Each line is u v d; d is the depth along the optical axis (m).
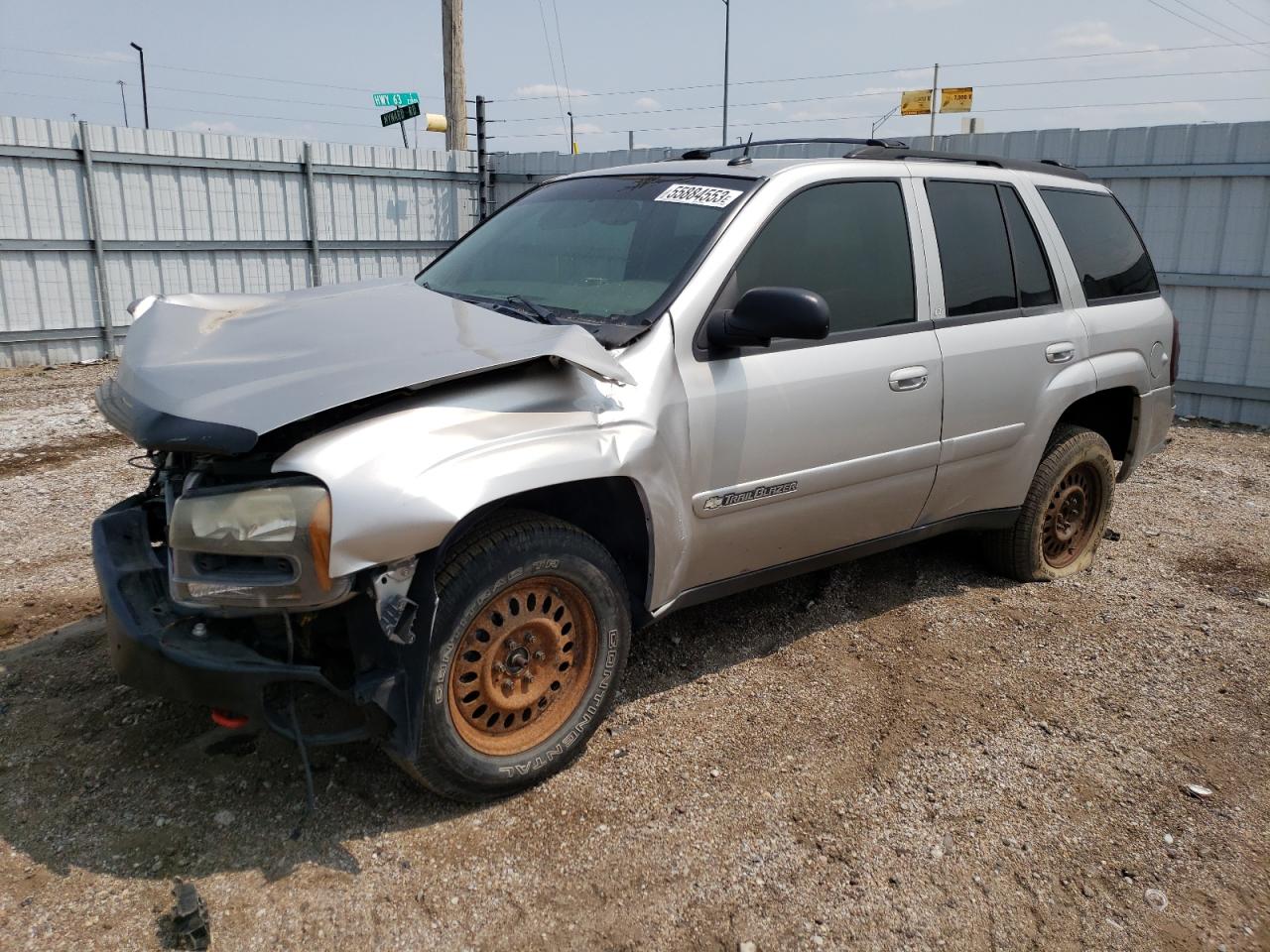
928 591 4.70
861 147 4.21
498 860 2.71
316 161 12.23
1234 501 6.55
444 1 13.86
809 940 2.50
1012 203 4.46
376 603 2.52
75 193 10.52
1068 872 2.81
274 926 2.43
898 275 3.87
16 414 7.98
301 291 3.82
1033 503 4.67
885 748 3.35
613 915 2.54
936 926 2.57
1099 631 4.35
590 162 13.18
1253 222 9.04
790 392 3.43
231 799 2.89
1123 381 4.81
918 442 3.89
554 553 2.86
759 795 3.05
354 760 3.11
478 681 2.83
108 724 3.25
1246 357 9.29
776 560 3.68
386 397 2.62
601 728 3.39
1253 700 3.81
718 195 3.55
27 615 4.11
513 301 3.40
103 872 2.59
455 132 14.28
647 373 3.07
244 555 2.47
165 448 2.48
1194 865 2.86
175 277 11.40
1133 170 9.51
